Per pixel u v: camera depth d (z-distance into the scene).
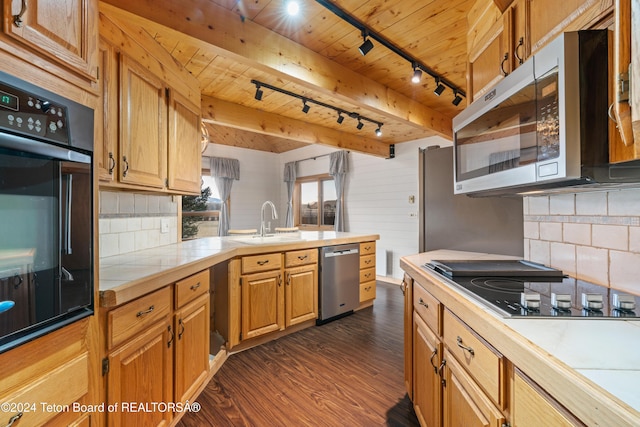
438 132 3.68
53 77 0.87
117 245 1.96
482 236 2.03
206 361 2.01
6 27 0.73
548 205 1.51
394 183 5.29
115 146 1.50
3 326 0.74
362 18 1.95
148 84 1.77
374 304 3.91
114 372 1.17
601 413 0.48
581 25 0.98
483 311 0.90
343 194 6.00
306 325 3.10
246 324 2.55
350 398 1.90
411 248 5.04
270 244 2.73
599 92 0.85
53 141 0.86
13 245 0.77
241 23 1.89
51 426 0.86
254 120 3.57
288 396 1.92
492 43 1.52
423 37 2.17
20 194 0.79
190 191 2.29
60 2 0.89
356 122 4.15
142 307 1.33
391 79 2.83
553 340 0.69
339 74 2.53
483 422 0.88
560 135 0.88
